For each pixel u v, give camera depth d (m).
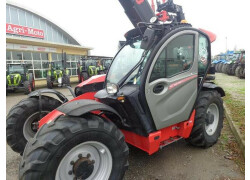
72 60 18.52
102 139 1.74
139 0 2.59
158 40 2.21
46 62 14.94
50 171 1.51
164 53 2.19
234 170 2.39
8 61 13.15
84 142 1.66
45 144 1.50
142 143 2.23
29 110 2.71
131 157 2.75
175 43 2.29
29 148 1.57
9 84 9.71
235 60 14.24
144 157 2.75
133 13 2.65
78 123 1.64
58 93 2.94
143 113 2.09
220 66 17.30
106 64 13.56
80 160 1.73
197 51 2.57
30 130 2.77
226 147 3.00
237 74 12.04
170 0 2.80
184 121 2.57
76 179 1.73
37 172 1.47
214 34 3.06
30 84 10.55
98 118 1.79
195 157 2.73
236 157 2.68
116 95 2.04
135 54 2.38
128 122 2.22
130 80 2.23
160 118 2.22
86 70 13.31
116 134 1.83
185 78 2.44
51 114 2.18
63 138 1.55
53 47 16.17
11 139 2.59
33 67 14.76
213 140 2.96
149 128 2.14
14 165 2.66
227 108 4.70
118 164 1.87
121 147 1.87
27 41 13.83
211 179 2.23
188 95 2.52
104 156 1.86
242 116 4.02
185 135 2.63
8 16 16.48
